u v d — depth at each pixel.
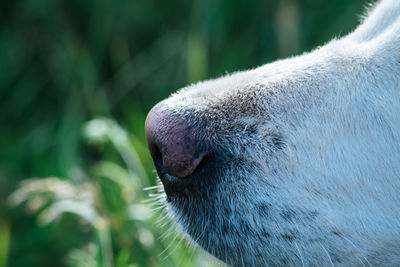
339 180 2.98
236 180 2.95
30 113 6.14
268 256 3.01
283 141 2.99
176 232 3.45
